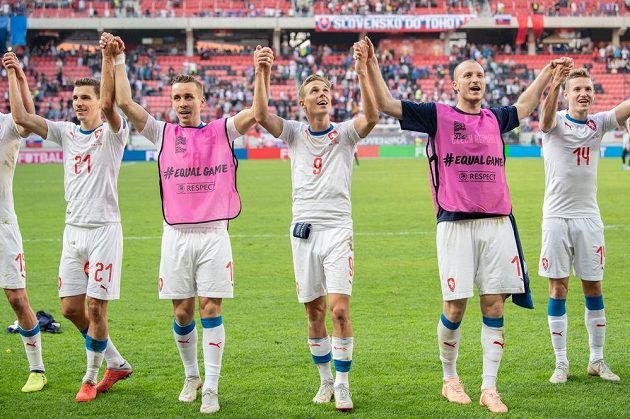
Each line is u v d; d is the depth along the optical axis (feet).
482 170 28.27
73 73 234.58
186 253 28.45
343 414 26.94
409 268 56.39
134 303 45.50
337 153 28.71
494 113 29.12
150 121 29.50
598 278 31.12
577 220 31.17
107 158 29.96
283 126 29.12
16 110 30.12
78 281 30.30
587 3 250.57
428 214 87.76
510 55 250.57
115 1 242.78
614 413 26.53
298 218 28.86
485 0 253.24
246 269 56.29
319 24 239.09
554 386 29.68
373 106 28.14
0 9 235.20
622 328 38.50
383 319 41.11
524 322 39.91
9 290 30.27
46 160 197.36
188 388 28.96
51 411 27.53
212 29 250.57
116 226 30.14
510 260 28.19
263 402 28.35
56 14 236.84
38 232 76.54
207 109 227.81
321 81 28.48
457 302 28.17
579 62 247.09
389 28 239.91
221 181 28.66
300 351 35.06
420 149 211.41
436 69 244.63
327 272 28.25
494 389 27.71
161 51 254.68
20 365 33.27
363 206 95.81
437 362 33.09
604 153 204.44
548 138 31.60
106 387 29.89
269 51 28.25
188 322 28.84
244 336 37.73
